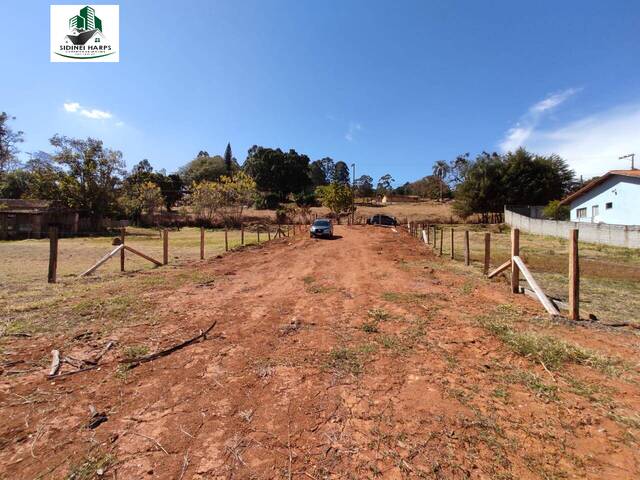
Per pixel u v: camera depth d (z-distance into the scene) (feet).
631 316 17.88
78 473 6.63
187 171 261.65
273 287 25.46
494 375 11.03
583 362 11.93
